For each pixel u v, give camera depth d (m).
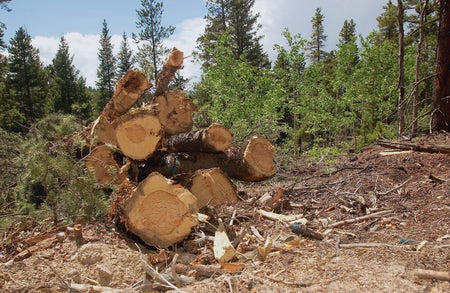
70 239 4.26
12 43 28.97
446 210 5.04
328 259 3.85
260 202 5.70
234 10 31.45
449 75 11.04
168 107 6.32
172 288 3.48
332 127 20.22
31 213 5.07
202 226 4.78
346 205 5.71
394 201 5.70
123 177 5.71
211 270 3.70
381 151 9.31
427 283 3.22
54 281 3.63
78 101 31.67
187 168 5.69
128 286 3.59
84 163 5.38
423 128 14.58
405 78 20.20
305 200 6.13
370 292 3.12
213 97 15.05
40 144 4.96
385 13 27.66
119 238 4.36
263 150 5.70
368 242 4.31
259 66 33.25
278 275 3.58
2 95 26.78
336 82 20.52
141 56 20.38
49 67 35.25
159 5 23.17
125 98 5.96
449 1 10.91
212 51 16.20
